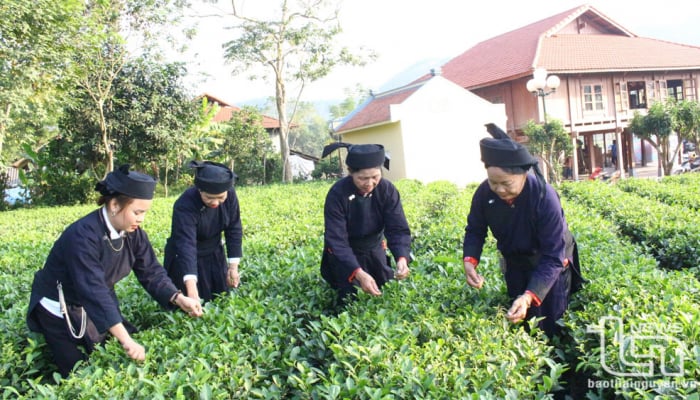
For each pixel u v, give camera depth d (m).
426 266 5.51
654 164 32.03
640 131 22.64
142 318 4.69
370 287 4.31
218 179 4.59
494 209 4.00
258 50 25.12
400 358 3.02
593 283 4.27
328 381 2.96
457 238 6.88
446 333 3.47
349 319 3.73
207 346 3.37
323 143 64.44
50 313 3.88
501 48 30.91
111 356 3.43
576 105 26.69
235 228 5.23
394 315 3.79
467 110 21.94
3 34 15.96
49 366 4.15
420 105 21.22
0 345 3.89
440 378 2.89
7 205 22.62
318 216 9.88
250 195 17.95
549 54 27.17
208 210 5.02
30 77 16.20
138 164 23.62
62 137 22.22
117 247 3.87
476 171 22.19
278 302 4.47
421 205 10.78
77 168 23.20
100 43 19.00
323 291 5.04
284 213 11.59
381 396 2.74
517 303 3.59
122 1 20.25
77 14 17.05
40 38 16.16
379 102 24.64
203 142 25.48
